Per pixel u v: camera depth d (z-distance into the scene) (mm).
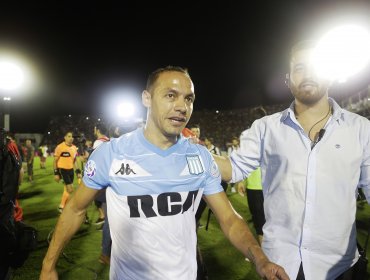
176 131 1671
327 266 1998
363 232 5906
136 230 1651
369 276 3951
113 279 1753
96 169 1704
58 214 7461
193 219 1777
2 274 2705
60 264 4582
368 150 1989
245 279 4113
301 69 2027
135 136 1719
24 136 36906
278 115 2211
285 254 2057
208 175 1815
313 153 1999
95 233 6012
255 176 4812
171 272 1659
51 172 16969
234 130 41938
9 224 2695
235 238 1802
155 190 1654
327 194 1976
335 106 2076
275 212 2127
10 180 2752
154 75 1720
